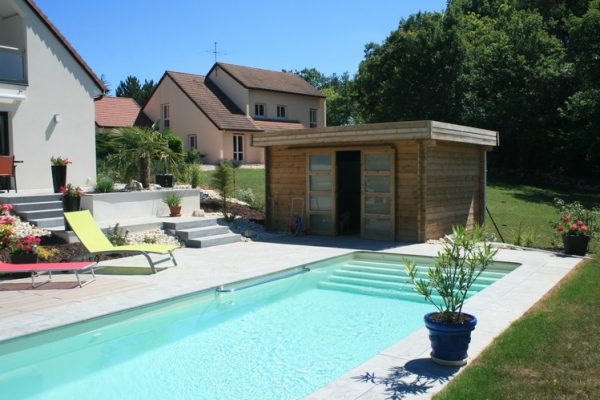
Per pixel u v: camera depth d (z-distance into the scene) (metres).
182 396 4.83
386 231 13.23
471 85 31.61
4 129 15.60
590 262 10.04
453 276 5.01
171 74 33.91
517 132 31.11
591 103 26.28
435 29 30.86
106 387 5.04
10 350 5.64
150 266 9.34
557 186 30.03
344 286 9.20
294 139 13.97
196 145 32.75
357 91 36.75
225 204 15.99
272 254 11.30
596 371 4.52
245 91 33.91
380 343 6.33
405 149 12.82
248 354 5.93
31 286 8.16
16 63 15.65
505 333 5.58
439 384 4.34
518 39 31.05
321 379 5.24
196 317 7.37
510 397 4.05
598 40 27.78
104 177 14.88
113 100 36.91
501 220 17.92
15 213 11.98
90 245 9.53
